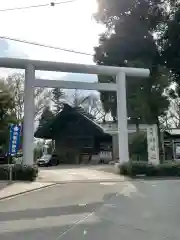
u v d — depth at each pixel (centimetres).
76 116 4394
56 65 2331
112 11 2825
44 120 5031
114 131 4106
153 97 2780
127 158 2483
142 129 3747
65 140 4516
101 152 4422
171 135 4028
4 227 788
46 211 1015
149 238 670
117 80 2505
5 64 2256
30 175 2131
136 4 2791
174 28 2753
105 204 1145
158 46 2894
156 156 2692
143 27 2827
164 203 1155
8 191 1577
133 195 1389
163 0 2814
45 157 4125
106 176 2388
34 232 732
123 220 858
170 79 2919
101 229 754
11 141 2089
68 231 736
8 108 2578
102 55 2936
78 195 1420
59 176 2377
